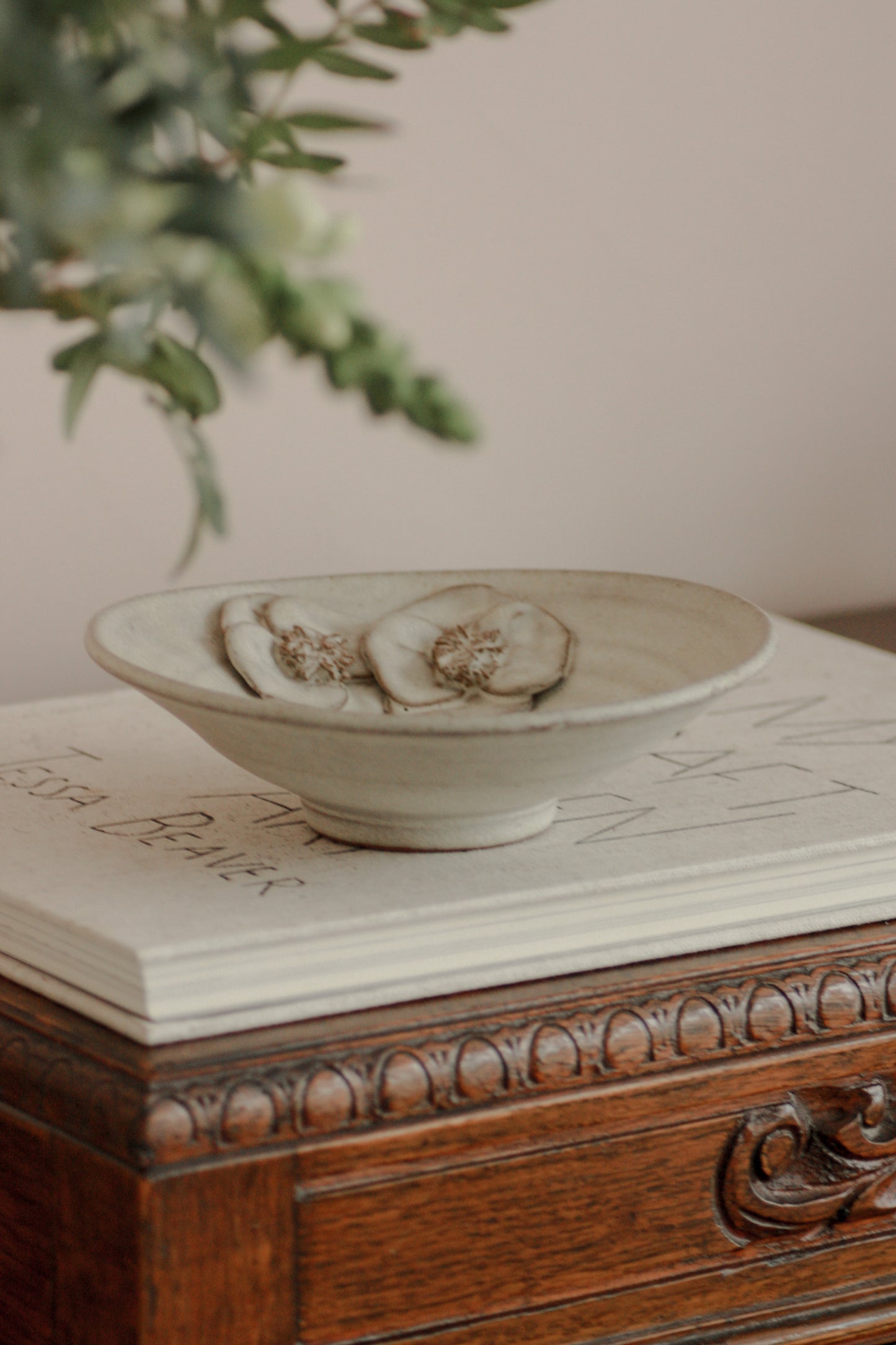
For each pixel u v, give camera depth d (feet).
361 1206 2.84
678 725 2.92
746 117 4.38
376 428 4.25
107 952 2.82
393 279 4.19
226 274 2.90
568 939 2.95
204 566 4.18
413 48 2.97
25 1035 2.89
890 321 4.70
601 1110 2.93
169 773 3.32
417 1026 2.87
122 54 2.85
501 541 4.38
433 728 2.80
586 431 4.39
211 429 4.13
